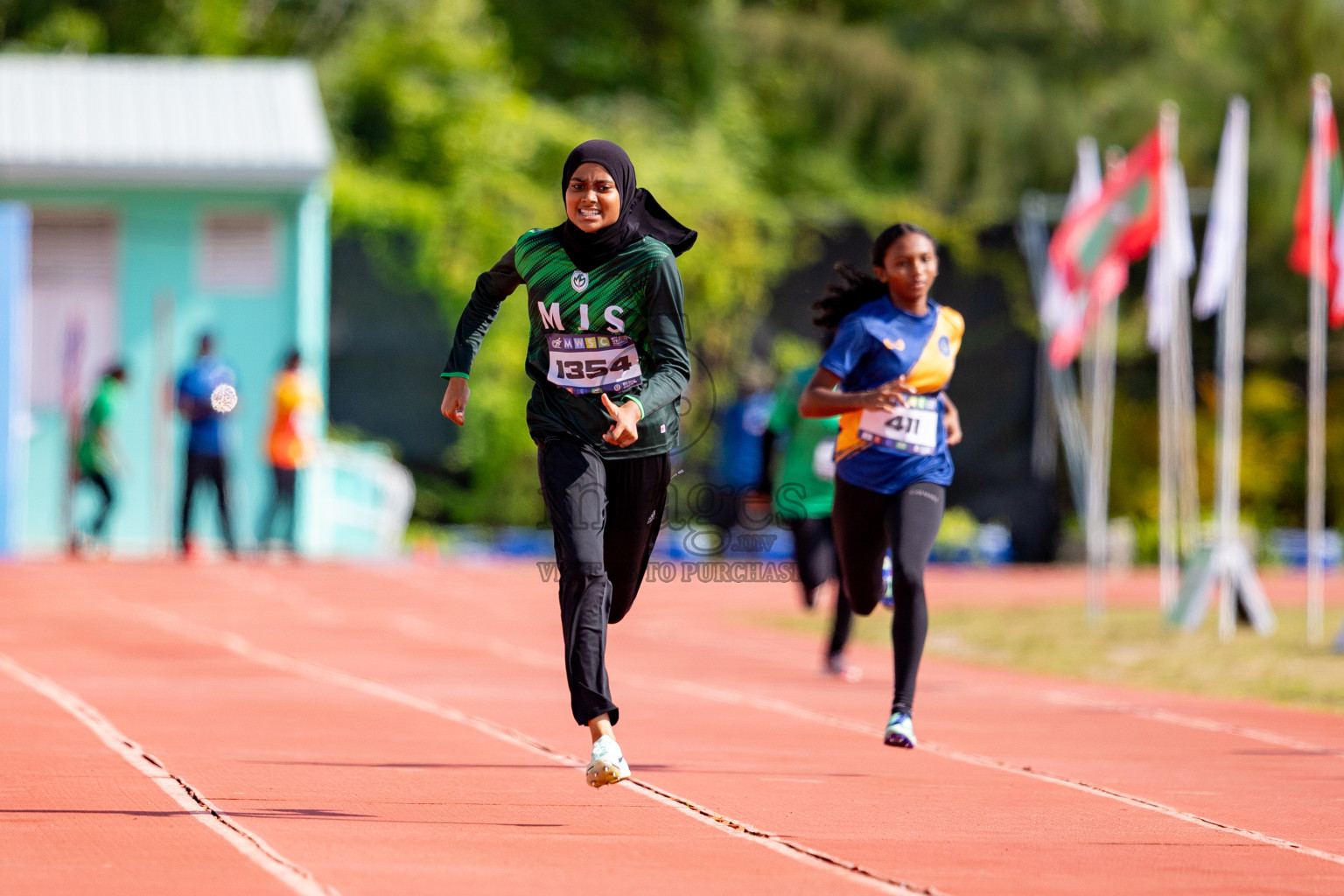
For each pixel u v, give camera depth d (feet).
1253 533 276.62
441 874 55.21
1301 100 358.84
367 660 124.06
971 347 269.23
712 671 124.98
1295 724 101.24
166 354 242.58
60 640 131.23
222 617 153.69
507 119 343.87
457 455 268.41
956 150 378.53
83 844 58.70
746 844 61.87
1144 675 129.08
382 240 263.29
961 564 261.44
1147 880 57.47
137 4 397.80
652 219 68.80
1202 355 309.83
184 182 241.96
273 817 64.23
